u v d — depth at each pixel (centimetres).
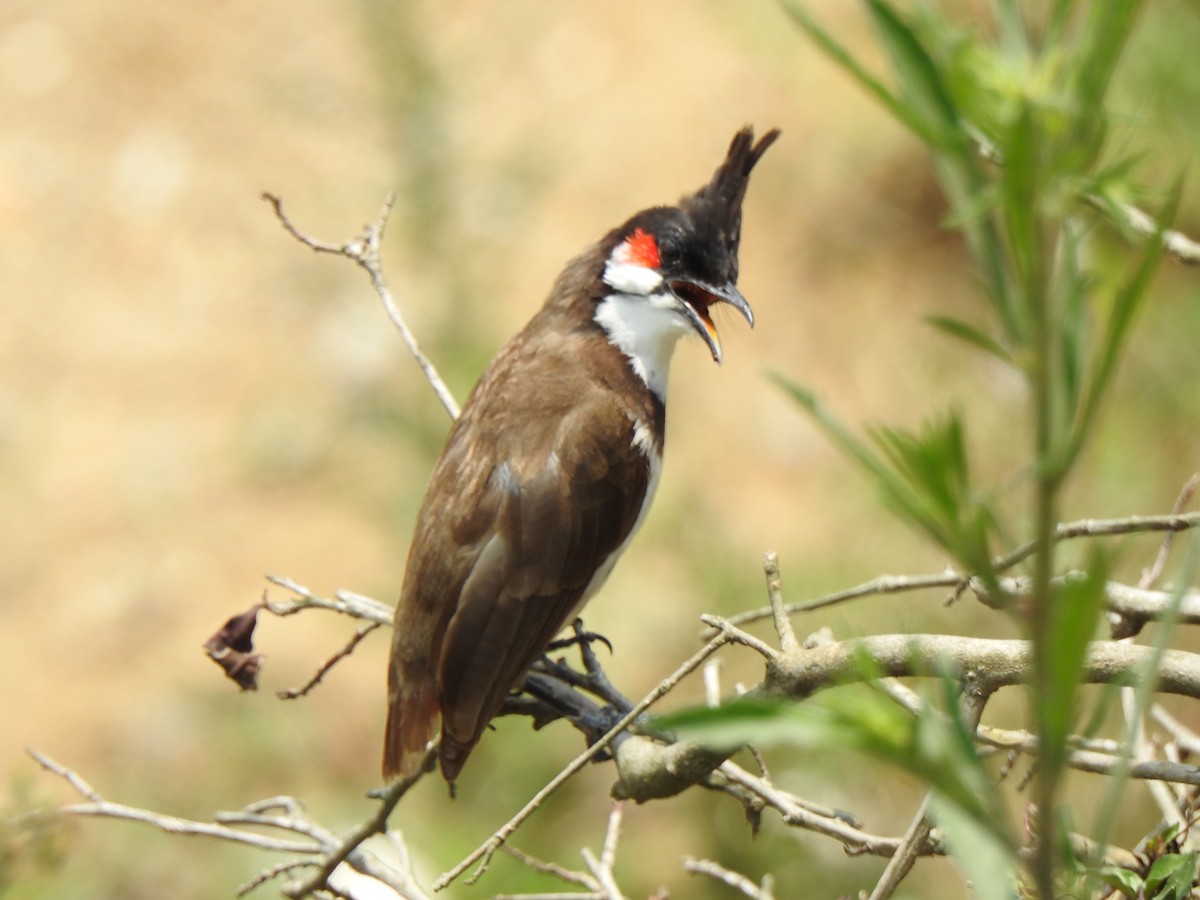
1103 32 188
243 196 1727
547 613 660
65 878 1103
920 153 1611
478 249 1200
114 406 1606
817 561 1152
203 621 1423
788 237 1614
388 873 495
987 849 220
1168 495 999
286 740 1302
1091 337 266
